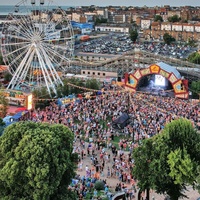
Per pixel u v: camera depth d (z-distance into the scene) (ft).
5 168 168.14
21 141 172.45
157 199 215.10
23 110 367.25
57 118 335.47
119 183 227.40
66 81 442.50
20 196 170.91
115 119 327.67
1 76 516.73
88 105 377.09
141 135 297.53
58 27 577.84
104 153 269.64
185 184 203.62
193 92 458.50
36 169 165.27
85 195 211.00
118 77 532.32
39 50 437.17
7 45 447.01
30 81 462.60
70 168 182.91
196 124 324.19
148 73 452.76
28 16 453.58
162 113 347.77
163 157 188.65
